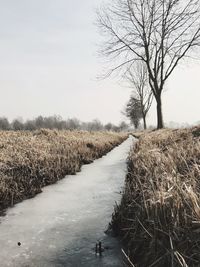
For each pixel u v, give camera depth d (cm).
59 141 1438
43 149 1116
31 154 952
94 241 463
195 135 1180
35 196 720
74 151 1272
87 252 429
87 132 2628
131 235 439
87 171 1055
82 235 486
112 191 751
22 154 924
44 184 827
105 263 397
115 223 499
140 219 430
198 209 354
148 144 1173
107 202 656
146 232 394
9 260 410
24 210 615
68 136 1741
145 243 390
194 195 379
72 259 410
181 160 597
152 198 431
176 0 2577
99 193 736
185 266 297
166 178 484
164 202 396
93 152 1470
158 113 2844
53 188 799
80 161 1216
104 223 534
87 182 869
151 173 570
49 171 888
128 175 833
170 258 334
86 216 572
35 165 862
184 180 478
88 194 730
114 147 2269
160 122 2836
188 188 408
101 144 1822
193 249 329
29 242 464
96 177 940
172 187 427
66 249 439
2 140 1150
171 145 956
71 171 1007
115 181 870
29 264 399
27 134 1522
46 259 411
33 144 1174
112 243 455
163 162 619
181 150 706
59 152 1155
